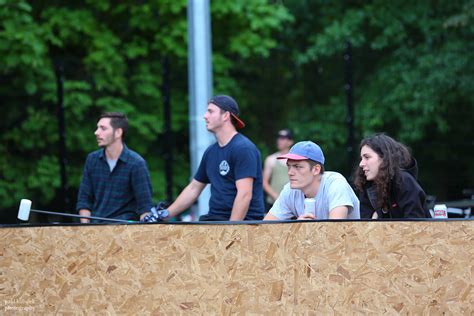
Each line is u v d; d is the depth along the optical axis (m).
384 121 36.47
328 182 14.63
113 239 13.17
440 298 12.56
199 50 24.94
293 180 14.70
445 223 12.54
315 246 12.70
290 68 38.44
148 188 18.70
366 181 15.16
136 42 37.88
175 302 13.02
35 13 37.69
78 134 33.56
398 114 36.00
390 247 12.59
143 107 37.09
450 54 36.19
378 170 14.42
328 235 12.69
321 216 14.68
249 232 12.83
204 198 23.89
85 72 36.53
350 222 12.64
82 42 38.00
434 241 12.55
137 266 13.12
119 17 38.75
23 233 13.40
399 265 12.59
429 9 39.06
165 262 13.05
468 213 19.81
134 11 37.44
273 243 12.78
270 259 12.80
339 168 32.91
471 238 12.52
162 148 36.16
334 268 12.68
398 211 14.48
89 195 19.05
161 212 17.72
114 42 36.94
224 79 38.28
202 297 12.95
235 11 37.50
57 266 13.31
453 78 35.41
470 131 31.91
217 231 12.90
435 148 30.16
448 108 35.56
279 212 15.44
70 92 34.16
